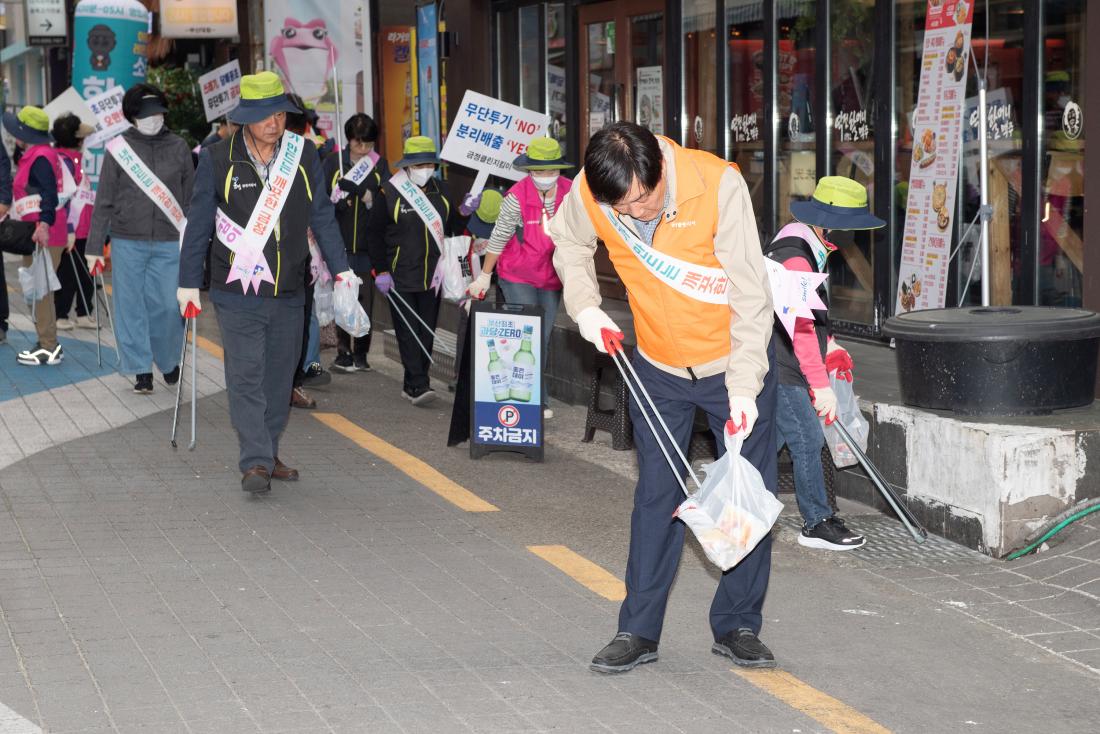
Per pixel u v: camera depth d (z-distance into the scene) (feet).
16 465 25.48
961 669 16.21
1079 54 25.90
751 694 15.19
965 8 27.25
